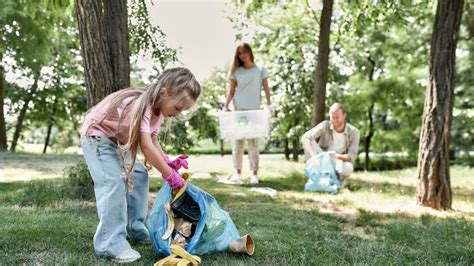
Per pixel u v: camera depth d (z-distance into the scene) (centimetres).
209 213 325
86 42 512
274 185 765
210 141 2816
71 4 761
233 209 527
